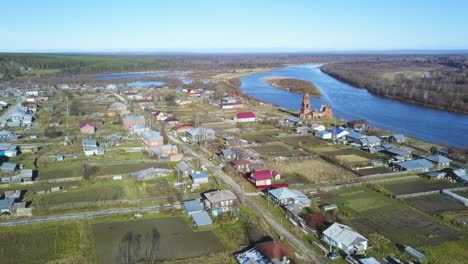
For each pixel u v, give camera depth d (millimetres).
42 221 51906
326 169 74625
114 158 80688
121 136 99875
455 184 67625
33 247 45344
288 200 58125
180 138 99125
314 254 44312
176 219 53094
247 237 47906
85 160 79125
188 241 46906
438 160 77250
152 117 125875
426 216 54438
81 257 43062
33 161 78188
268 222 52219
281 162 79062
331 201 59375
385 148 88250
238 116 121875
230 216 53344
